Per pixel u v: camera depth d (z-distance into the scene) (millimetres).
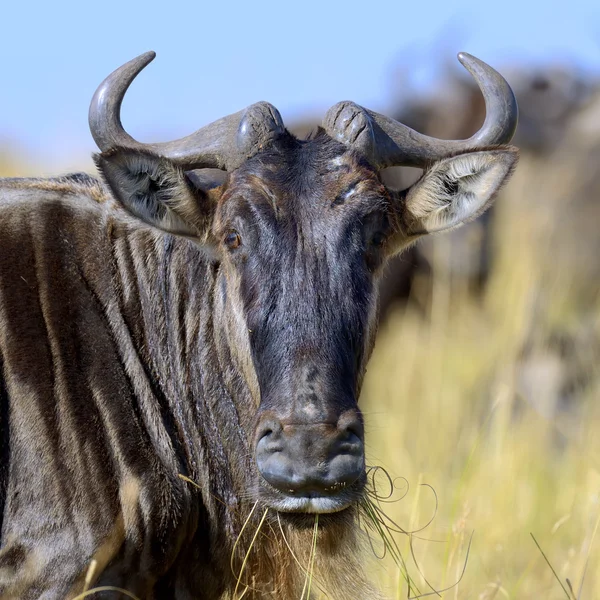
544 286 39656
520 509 29125
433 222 21156
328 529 19688
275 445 16969
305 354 17609
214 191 20422
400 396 37688
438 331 40250
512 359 37969
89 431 18703
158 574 19094
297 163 19453
